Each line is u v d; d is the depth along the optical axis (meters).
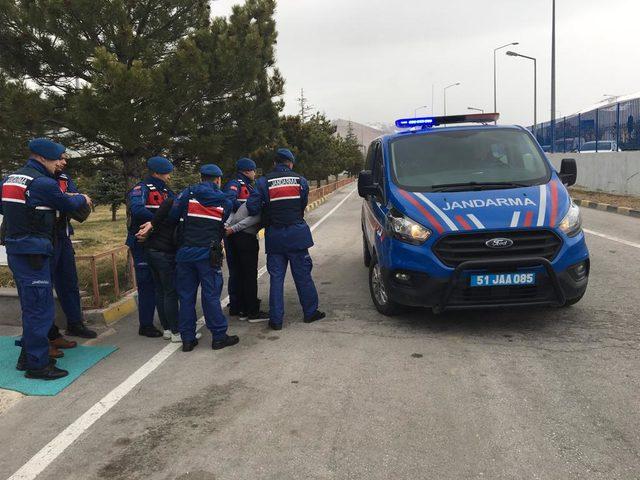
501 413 3.32
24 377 4.25
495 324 5.00
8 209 4.11
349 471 2.78
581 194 18.11
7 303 5.57
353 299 6.27
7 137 6.21
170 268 4.94
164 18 7.20
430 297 4.58
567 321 4.99
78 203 4.41
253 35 7.54
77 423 3.48
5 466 3.02
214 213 4.75
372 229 5.86
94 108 6.00
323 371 4.12
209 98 7.66
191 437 3.22
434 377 3.90
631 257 7.77
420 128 6.42
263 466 2.87
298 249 5.27
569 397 3.48
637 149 16.97
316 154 24.98
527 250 4.49
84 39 6.48
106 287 7.23
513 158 5.51
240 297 5.78
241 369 4.26
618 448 2.88
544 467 2.74
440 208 4.73
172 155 7.86
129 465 2.96
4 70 6.52
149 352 4.79
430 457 2.88
